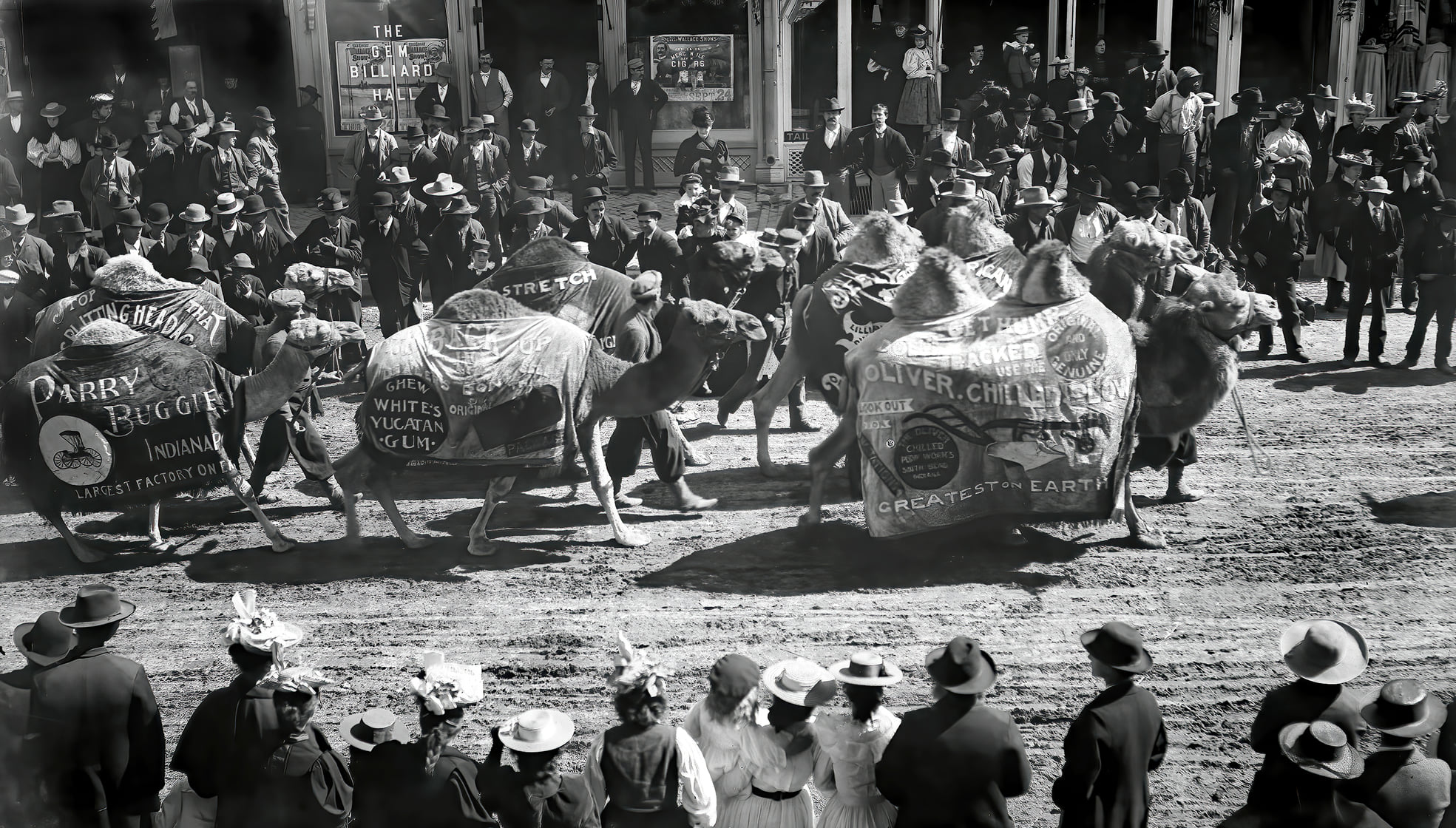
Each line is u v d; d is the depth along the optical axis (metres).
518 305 8.99
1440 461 10.65
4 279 11.88
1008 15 26.41
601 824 5.02
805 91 21.95
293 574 8.82
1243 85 22.47
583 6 20.62
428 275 13.94
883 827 5.21
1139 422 8.86
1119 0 24.86
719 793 5.18
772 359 13.53
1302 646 5.17
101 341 8.72
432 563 8.98
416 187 16.31
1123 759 4.88
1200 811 6.06
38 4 16.55
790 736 5.16
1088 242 13.73
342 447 11.33
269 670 5.15
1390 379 13.03
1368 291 13.45
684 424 12.15
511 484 8.89
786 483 10.50
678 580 8.64
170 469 8.80
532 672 7.37
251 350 9.62
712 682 5.16
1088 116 19.09
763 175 20.91
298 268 9.91
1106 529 9.43
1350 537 9.14
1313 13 21.94
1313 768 4.80
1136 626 7.88
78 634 5.34
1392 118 21.67
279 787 5.00
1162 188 16.92
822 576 8.68
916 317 8.56
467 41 19.94
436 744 4.87
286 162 19.75
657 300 10.99
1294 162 13.70
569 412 8.74
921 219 14.38
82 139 16.70
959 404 8.30
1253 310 8.73
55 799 5.23
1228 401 12.39
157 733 5.38
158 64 17.81
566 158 18.97
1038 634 7.77
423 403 8.63
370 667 7.45
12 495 10.46
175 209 15.79
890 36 23.45
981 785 4.73
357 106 19.92
